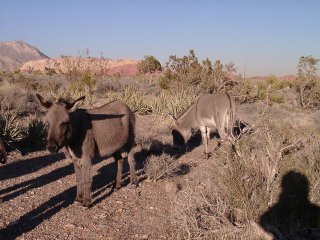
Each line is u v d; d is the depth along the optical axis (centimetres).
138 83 2970
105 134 759
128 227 645
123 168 993
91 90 2431
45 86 2542
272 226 571
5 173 916
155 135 1388
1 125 1125
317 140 740
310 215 606
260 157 661
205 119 1120
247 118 1440
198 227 585
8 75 3375
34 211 702
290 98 2394
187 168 990
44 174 921
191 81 2194
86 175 725
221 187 634
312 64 2322
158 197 789
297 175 629
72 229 635
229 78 2238
